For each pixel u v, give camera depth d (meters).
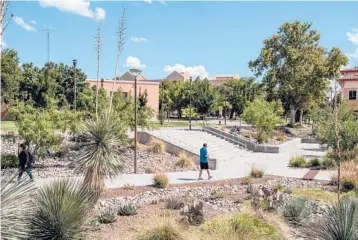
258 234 7.50
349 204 7.10
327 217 7.11
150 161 20.14
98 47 11.87
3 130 24.33
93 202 7.60
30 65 42.16
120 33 11.94
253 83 62.06
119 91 24.41
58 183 6.98
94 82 44.84
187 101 59.09
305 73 43.88
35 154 17.39
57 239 6.29
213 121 57.47
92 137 9.89
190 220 9.23
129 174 16.92
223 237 7.32
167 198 12.29
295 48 45.06
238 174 18.47
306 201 10.16
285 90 44.59
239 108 61.31
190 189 14.56
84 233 6.67
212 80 105.88
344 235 6.52
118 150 10.41
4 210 4.29
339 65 42.81
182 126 38.97
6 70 36.72
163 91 57.22
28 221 5.73
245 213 8.65
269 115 31.81
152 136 24.30
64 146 19.30
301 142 39.34
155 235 7.68
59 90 42.38
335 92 11.51
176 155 22.25
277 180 17.03
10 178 4.73
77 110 21.17
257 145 29.27
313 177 17.75
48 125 17.12
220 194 13.40
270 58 45.47
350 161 18.78
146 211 10.72
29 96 40.22
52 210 6.34
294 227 8.81
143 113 23.64
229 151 27.34
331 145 20.97
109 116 10.79
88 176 9.66
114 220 9.37
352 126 20.39
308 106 45.78
